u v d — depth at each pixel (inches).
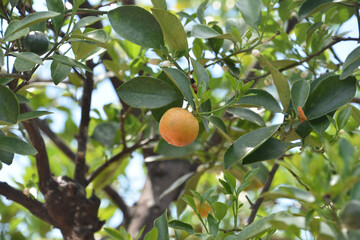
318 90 33.6
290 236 38.4
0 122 31.3
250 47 39.3
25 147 31.7
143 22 34.4
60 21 33.9
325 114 33.3
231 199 32.7
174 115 30.9
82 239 40.3
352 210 25.3
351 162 25.9
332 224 27.0
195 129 31.1
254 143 31.8
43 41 33.1
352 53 33.2
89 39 33.1
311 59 41.9
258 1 37.7
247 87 31.7
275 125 32.5
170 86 32.7
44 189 40.6
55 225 40.8
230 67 37.6
